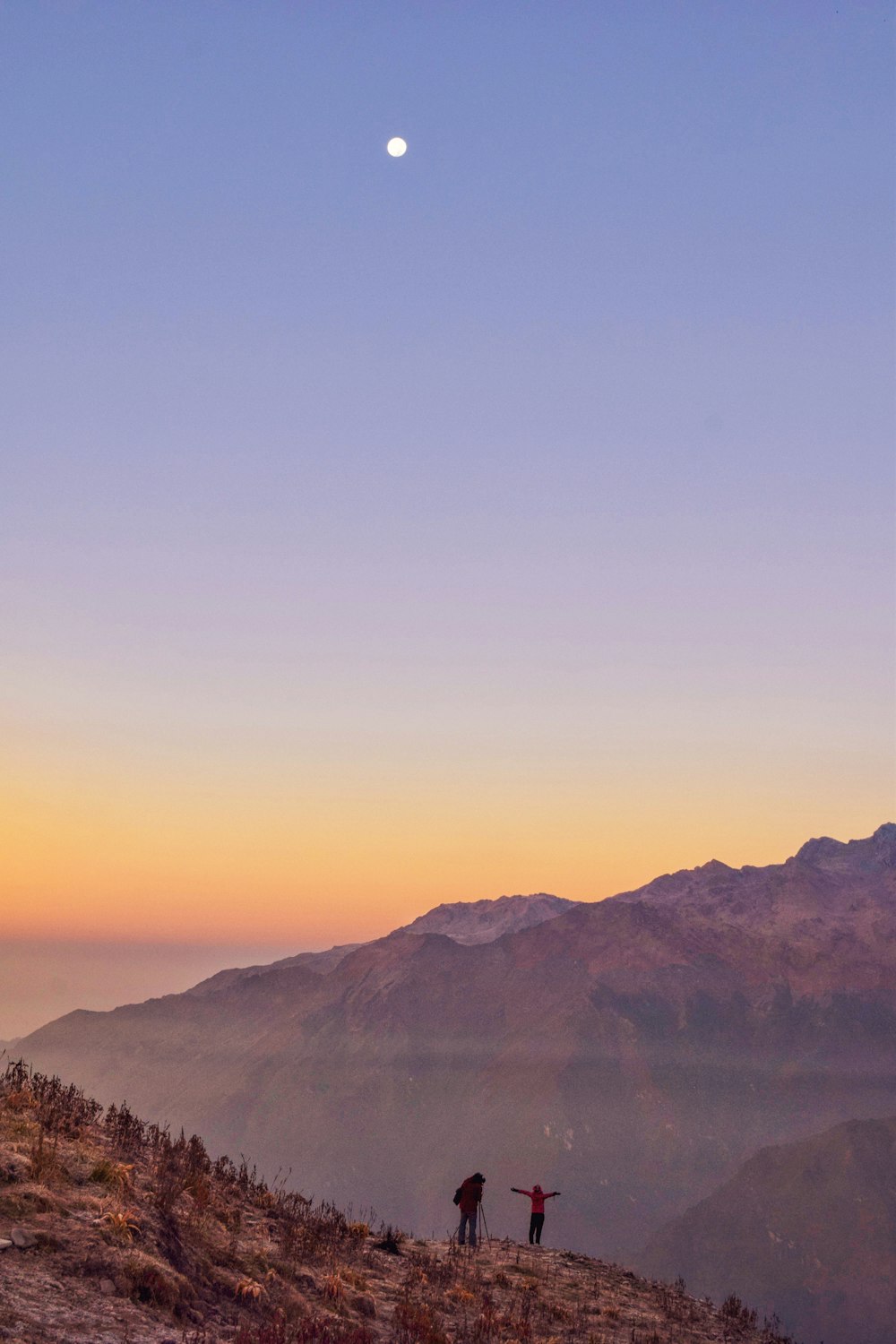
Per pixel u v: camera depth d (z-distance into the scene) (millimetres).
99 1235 14062
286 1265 17312
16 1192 14523
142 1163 19547
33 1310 11766
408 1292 18344
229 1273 15688
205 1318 13805
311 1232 20484
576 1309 21562
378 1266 20781
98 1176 16453
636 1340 19984
